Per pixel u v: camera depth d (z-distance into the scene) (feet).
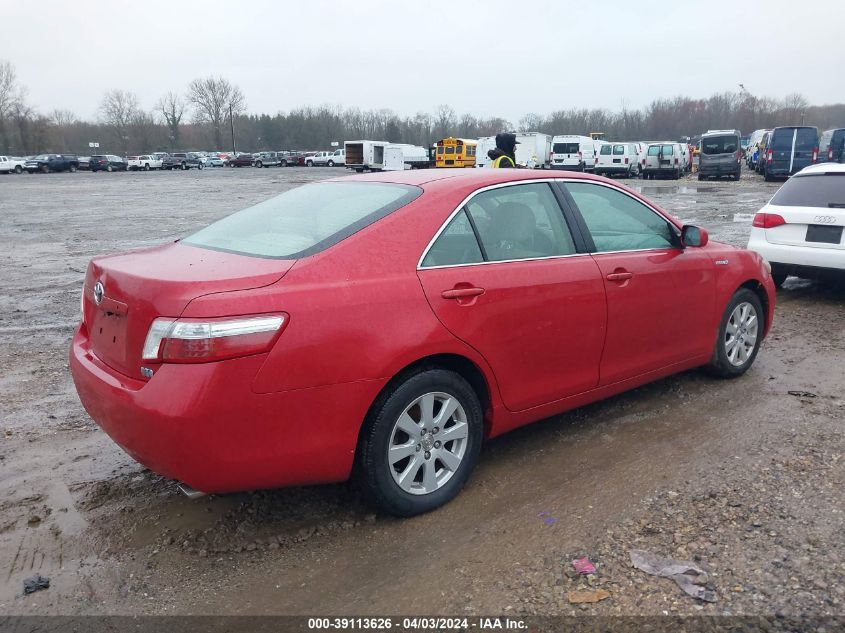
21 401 16.75
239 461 9.34
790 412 15.02
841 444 13.28
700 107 403.13
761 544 9.95
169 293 9.18
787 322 23.24
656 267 14.24
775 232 26.30
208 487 9.43
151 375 9.33
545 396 12.63
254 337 9.15
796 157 110.52
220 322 9.00
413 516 11.16
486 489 12.01
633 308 13.76
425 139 375.25
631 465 12.72
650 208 14.92
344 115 412.36
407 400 10.62
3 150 318.24
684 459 12.88
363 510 11.39
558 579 9.39
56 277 35.06
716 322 16.06
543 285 12.17
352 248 10.43
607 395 14.02
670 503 11.25
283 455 9.62
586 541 10.27
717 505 11.09
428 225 11.20
